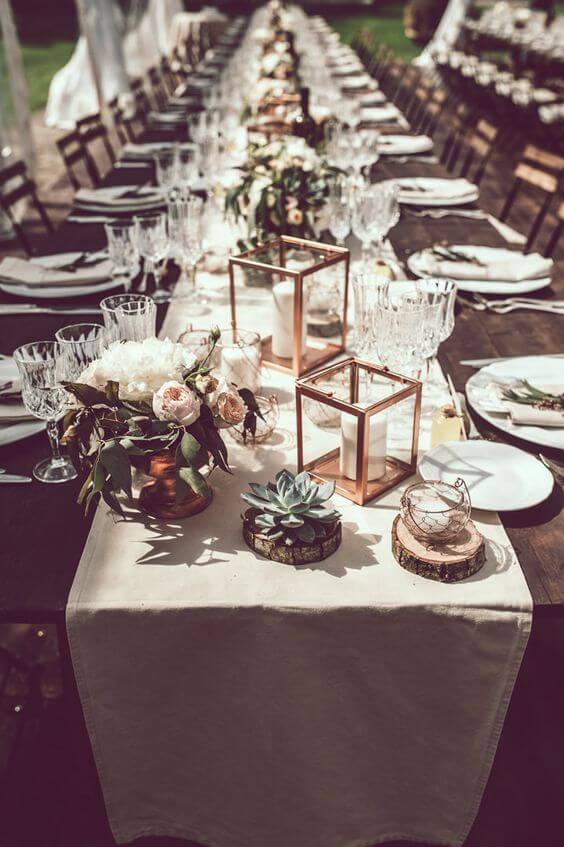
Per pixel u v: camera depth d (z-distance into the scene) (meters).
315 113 3.28
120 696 1.27
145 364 1.26
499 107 8.01
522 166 3.31
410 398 1.72
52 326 2.12
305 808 1.41
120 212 3.10
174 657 1.24
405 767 1.36
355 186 2.57
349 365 1.41
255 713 1.30
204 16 11.88
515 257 2.50
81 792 1.73
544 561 1.26
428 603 1.18
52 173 6.87
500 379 1.74
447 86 9.78
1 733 1.89
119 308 1.60
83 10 7.70
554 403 1.59
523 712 1.93
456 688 1.25
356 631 1.21
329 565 1.25
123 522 1.36
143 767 1.36
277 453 1.53
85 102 8.67
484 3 16.05
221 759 1.35
